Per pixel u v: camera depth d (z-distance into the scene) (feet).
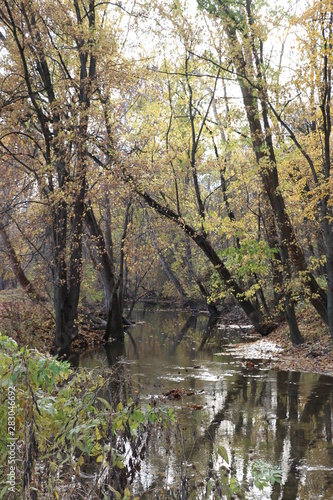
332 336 55.06
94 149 72.64
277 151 67.21
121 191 70.90
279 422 32.17
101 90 68.85
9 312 61.87
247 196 76.23
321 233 78.33
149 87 78.89
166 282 166.40
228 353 65.16
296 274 62.80
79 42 63.21
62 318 64.39
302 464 24.70
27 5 58.29
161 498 16.34
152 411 17.12
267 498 20.68
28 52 60.80
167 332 94.63
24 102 61.62
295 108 53.62
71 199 59.47
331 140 64.90
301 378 46.85
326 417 33.24
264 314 85.46
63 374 17.37
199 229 75.10
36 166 69.97
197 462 24.45
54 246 63.46
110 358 61.46
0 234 78.95
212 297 79.71
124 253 82.12
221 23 56.95
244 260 69.46
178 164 73.31
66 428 15.69
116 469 17.30
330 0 46.80
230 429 30.58
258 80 53.93
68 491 14.65
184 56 71.36
